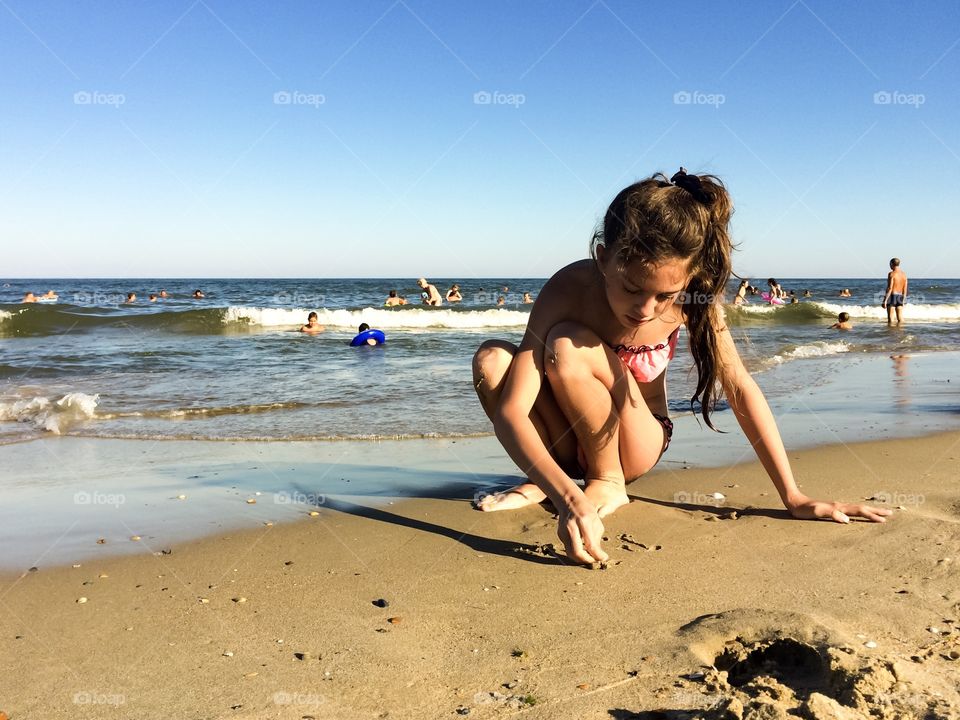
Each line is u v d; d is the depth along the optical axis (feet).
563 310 8.95
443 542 8.98
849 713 4.66
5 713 5.29
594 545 7.74
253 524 9.98
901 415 17.65
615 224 7.56
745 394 9.52
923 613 6.39
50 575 8.17
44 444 16.14
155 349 36.99
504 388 8.90
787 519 9.36
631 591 7.23
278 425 17.89
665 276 7.43
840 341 40.47
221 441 16.22
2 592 7.68
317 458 14.37
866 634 6.00
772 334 46.03
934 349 36.27
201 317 52.65
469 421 18.11
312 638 6.42
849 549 8.10
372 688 5.53
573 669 5.69
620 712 5.03
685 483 11.41
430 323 57.00
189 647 6.31
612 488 9.89
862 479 11.34
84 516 10.51
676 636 6.13
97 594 7.59
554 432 9.76
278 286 161.38
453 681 5.60
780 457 9.58
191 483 12.48
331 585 7.69
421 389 23.34
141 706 5.36
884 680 5.06
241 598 7.40
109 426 18.06
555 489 8.07
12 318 49.83
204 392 23.02
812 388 22.89
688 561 7.97
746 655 5.76
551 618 6.68
